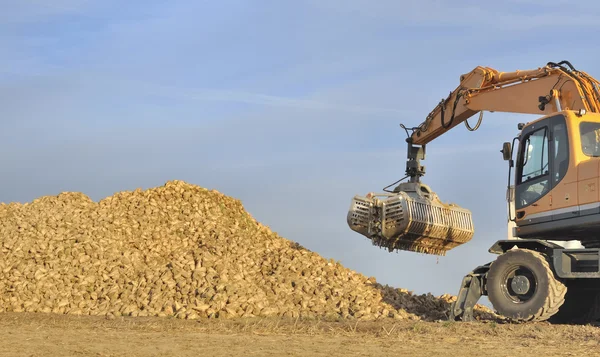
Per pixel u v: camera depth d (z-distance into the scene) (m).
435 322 12.36
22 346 8.41
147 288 15.34
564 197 12.08
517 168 13.10
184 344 8.77
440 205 15.19
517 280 12.53
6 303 14.77
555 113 12.36
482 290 13.30
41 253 16.69
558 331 10.63
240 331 10.97
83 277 15.85
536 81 13.42
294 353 8.05
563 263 12.21
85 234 17.78
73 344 8.67
